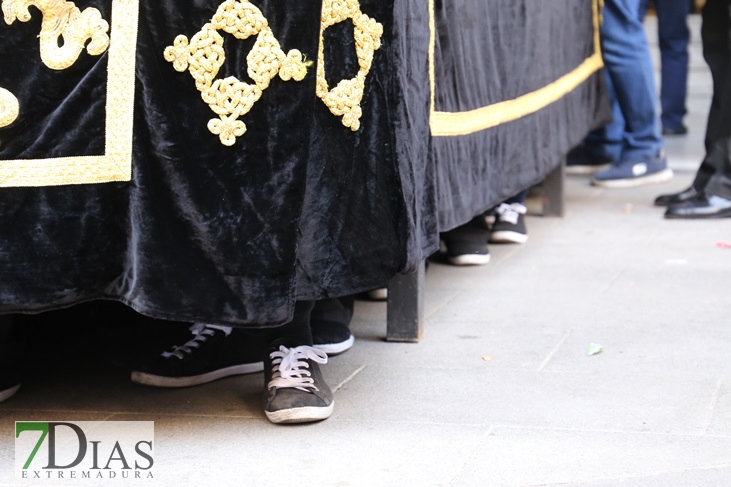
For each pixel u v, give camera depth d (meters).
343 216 2.21
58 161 2.03
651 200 5.07
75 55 2.01
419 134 2.47
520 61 3.58
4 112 2.00
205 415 2.34
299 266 2.18
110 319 2.99
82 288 2.09
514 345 2.83
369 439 2.17
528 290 3.44
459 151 2.93
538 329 2.98
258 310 2.09
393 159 2.22
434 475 1.97
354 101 2.17
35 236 2.04
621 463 2.01
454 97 2.88
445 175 2.81
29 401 2.44
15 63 2.00
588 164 5.87
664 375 2.55
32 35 2.00
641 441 2.12
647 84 5.26
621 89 5.29
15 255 2.04
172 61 2.01
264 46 2.04
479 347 2.82
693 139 7.08
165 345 2.59
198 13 2.00
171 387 2.53
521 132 3.63
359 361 2.72
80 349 2.84
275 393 2.28
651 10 9.09
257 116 2.06
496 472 1.98
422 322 2.91
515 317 3.11
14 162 2.02
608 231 4.38
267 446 2.14
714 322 3.01
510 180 3.54
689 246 4.04
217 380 2.60
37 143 2.02
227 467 2.04
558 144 4.16
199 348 2.55
